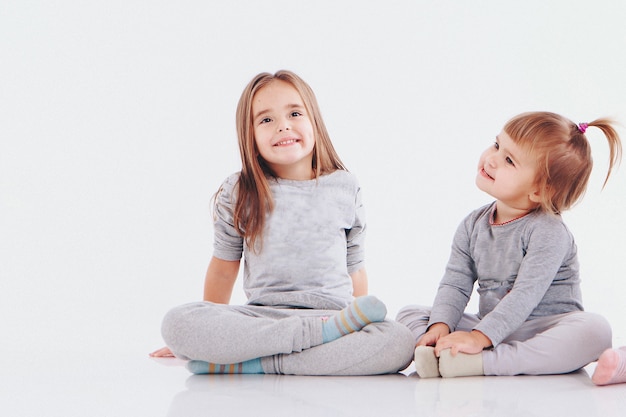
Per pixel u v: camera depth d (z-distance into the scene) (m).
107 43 3.74
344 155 3.67
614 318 3.32
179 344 1.79
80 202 3.69
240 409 1.40
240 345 1.77
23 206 3.69
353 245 2.34
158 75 3.72
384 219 3.63
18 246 3.65
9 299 3.60
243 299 3.61
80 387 1.69
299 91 2.22
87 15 3.75
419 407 1.41
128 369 2.00
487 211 2.10
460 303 2.04
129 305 3.62
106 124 3.72
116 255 3.66
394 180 3.65
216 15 3.72
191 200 3.68
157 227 3.67
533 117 2.01
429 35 3.67
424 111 3.66
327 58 3.70
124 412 1.40
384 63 3.68
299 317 1.83
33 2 3.77
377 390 1.59
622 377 1.64
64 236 3.67
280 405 1.43
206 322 1.79
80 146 3.71
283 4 3.71
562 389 1.60
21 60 3.76
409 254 3.62
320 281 2.13
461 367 1.77
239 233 2.20
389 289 3.60
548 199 1.98
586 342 1.81
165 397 1.54
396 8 3.68
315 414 1.35
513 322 1.84
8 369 2.00
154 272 3.65
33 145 3.71
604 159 3.45
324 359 1.79
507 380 1.73
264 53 3.71
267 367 1.82
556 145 1.96
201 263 3.65
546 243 1.93
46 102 3.73
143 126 3.71
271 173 2.24
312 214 2.17
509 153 1.99
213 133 3.70
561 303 1.98
